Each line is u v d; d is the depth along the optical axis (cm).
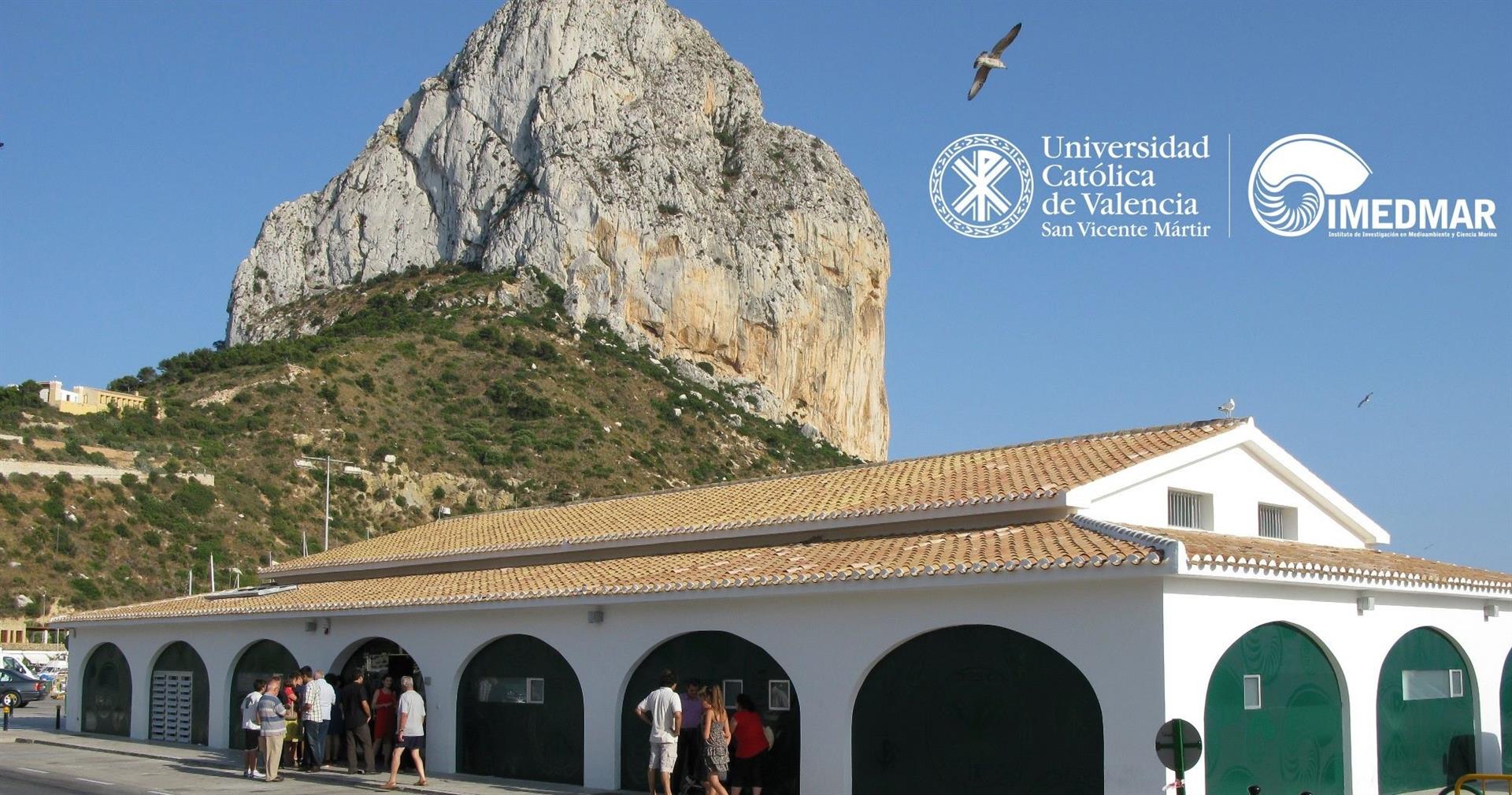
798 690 1961
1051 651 1734
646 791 2156
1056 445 2552
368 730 2452
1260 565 1734
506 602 2362
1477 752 2234
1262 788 1781
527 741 2367
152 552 6059
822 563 2027
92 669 3531
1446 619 2219
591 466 8444
